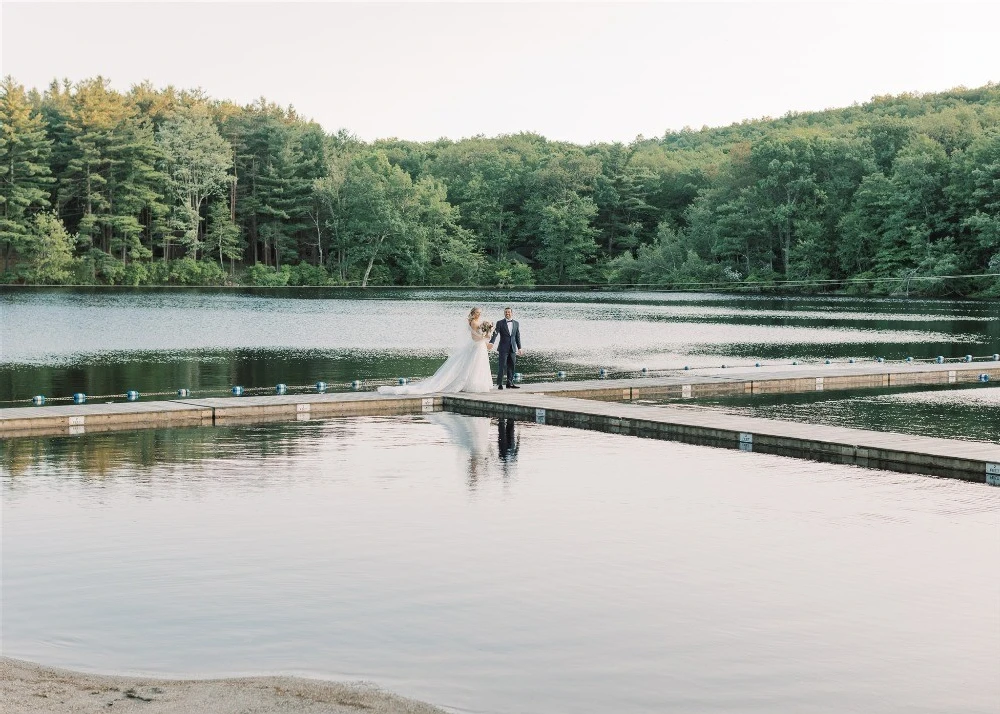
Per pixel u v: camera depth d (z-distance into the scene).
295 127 117.38
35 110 103.31
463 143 147.25
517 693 6.02
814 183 97.88
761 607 7.54
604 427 17.55
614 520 10.20
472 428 17.42
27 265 91.31
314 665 6.42
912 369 25.95
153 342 39.22
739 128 191.12
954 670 6.38
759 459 14.16
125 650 6.66
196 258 104.25
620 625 7.15
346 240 105.06
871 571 8.43
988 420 18.62
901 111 137.50
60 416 16.98
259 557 8.77
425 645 6.77
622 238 115.69
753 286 94.75
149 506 10.70
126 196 95.44
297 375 27.27
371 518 10.21
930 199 87.31
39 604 7.53
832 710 5.81
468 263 105.62
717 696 6.00
